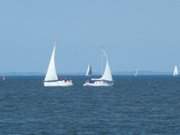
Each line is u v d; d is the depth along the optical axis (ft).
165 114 636.48
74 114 640.17
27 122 550.77
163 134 473.26
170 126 520.01
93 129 503.20
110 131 491.31
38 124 535.19
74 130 497.05
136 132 484.33
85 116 615.57
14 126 518.78
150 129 500.74
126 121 562.25
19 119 578.66
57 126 521.24
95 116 615.98
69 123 545.03
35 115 625.00
